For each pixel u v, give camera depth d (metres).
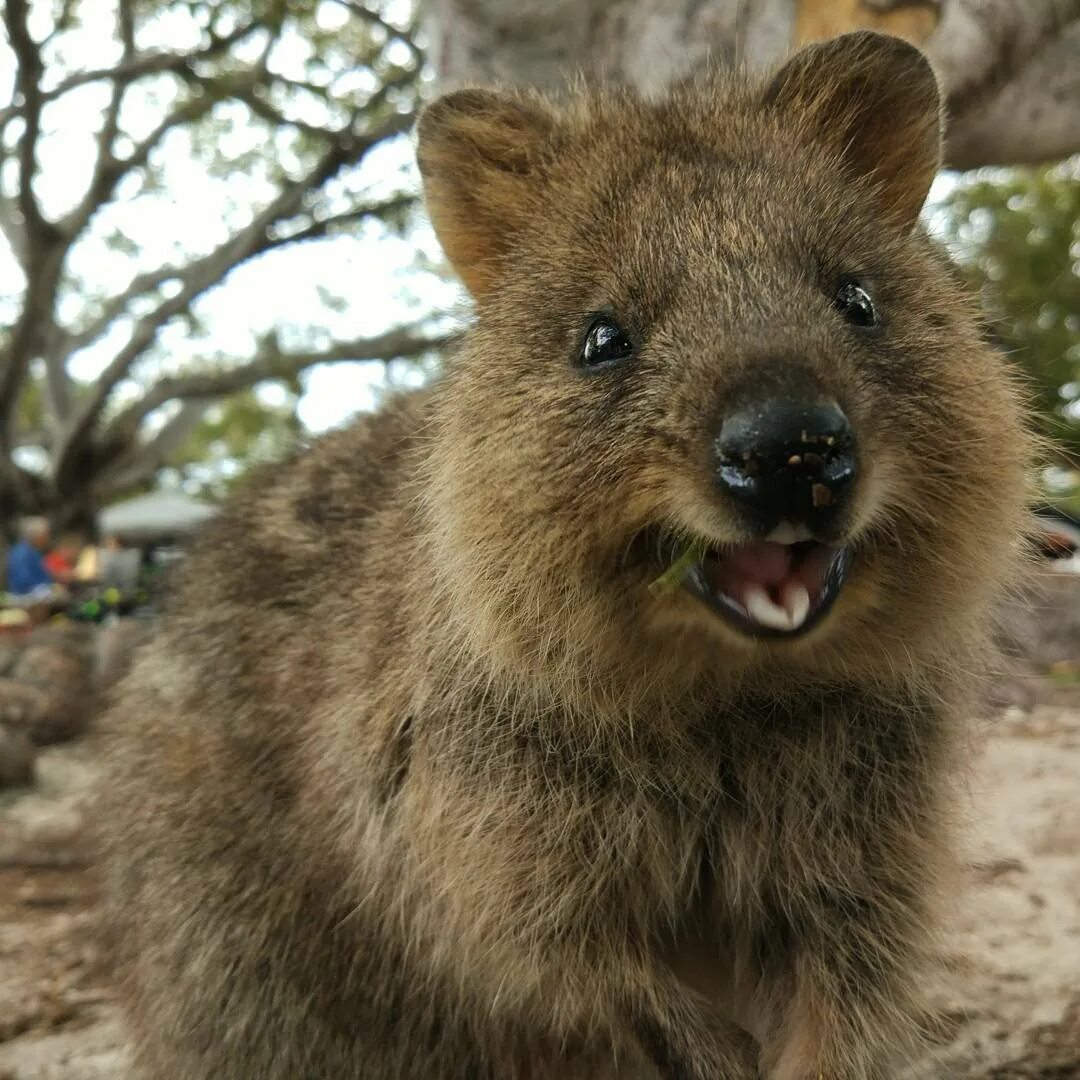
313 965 0.27
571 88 0.31
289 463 0.32
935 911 0.24
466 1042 0.27
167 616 0.32
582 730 0.23
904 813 0.23
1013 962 0.31
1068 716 0.56
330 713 0.26
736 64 0.34
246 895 0.28
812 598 0.19
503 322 0.23
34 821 0.53
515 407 0.22
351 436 0.31
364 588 0.27
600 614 0.21
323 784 0.26
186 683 0.30
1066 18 0.49
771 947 0.24
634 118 0.25
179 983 0.28
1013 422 0.22
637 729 0.22
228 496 0.34
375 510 0.28
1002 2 0.46
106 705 0.36
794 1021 0.23
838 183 0.23
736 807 0.23
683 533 0.19
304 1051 0.27
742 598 0.19
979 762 0.34
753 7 0.44
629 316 0.21
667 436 0.19
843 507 0.18
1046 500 0.25
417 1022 0.27
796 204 0.22
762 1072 0.22
